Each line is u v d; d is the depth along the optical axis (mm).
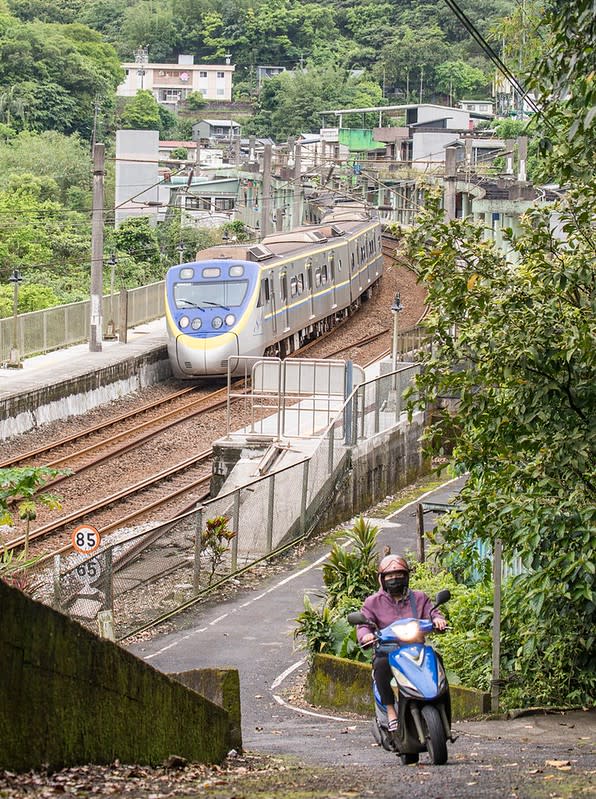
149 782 10469
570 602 18375
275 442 38281
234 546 31156
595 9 16109
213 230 95188
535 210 19234
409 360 51406
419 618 13391
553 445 18078
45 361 53438
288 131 168250
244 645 25750
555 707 18312
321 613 23312
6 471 22391
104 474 40750
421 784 10883
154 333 64188
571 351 16922
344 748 15773
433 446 19797
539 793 10141
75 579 25078
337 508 36906
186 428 46938
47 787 9117
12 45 125562
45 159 102750
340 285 69000
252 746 16266
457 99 168375
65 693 10094
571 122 17500
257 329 54062
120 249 87688
